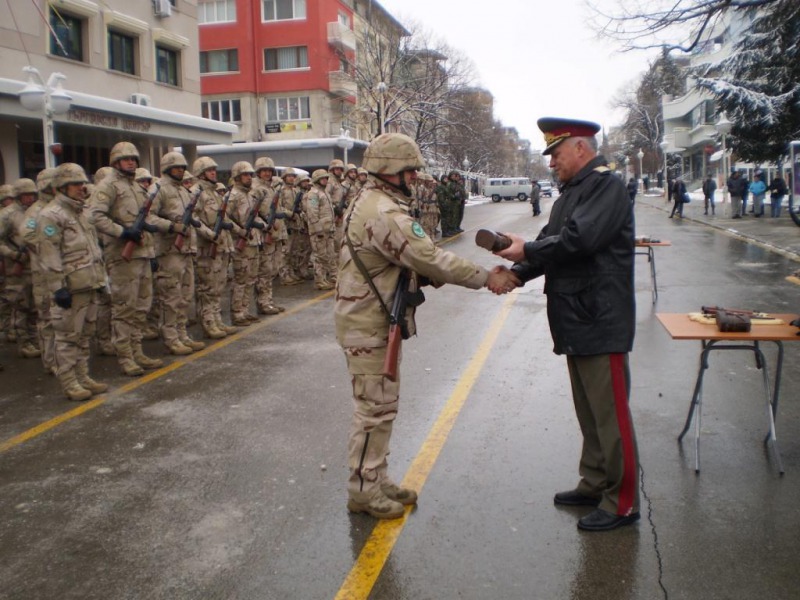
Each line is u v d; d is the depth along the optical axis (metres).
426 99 40.56
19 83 14.74
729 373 6.47
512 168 106.44
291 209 13.15
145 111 18.73
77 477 4.60
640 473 4.36
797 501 3.95
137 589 3.31
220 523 3.91
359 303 3.75
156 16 21.80
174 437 5.26
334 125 41.72
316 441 5.09
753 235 18.97
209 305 8.70
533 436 5.02
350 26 44.06
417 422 5.38
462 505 4.02
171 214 7.70
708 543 3.54
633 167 78.44
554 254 3.56
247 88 40.66
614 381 3.63
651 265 10.23
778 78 23.66
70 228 6.21
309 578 3.35
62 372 6.29
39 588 3.35
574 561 3.42
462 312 9.88
